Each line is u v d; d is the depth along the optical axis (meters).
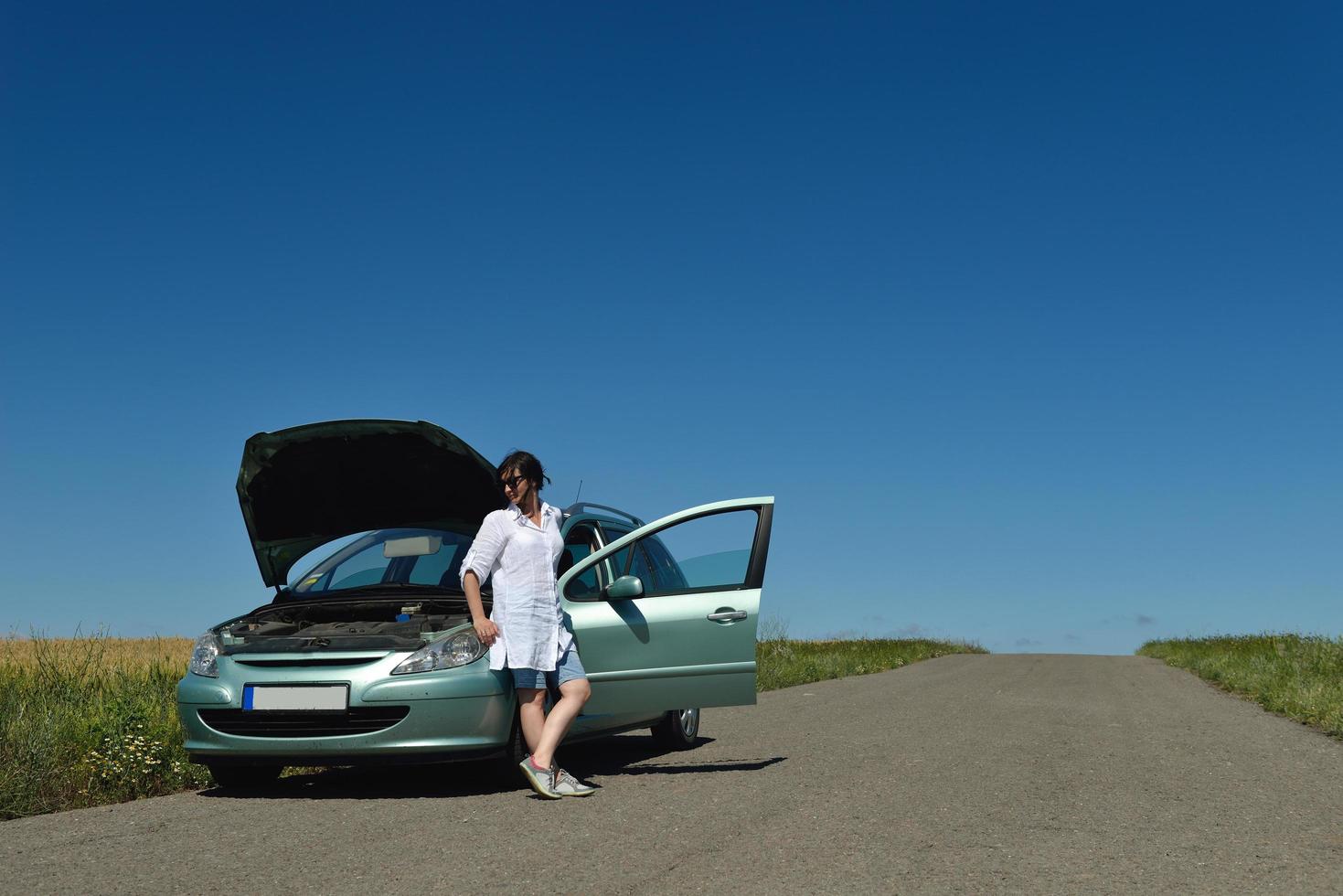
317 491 7.52
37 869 4.45
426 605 7.03
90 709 8.09
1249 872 4.36
